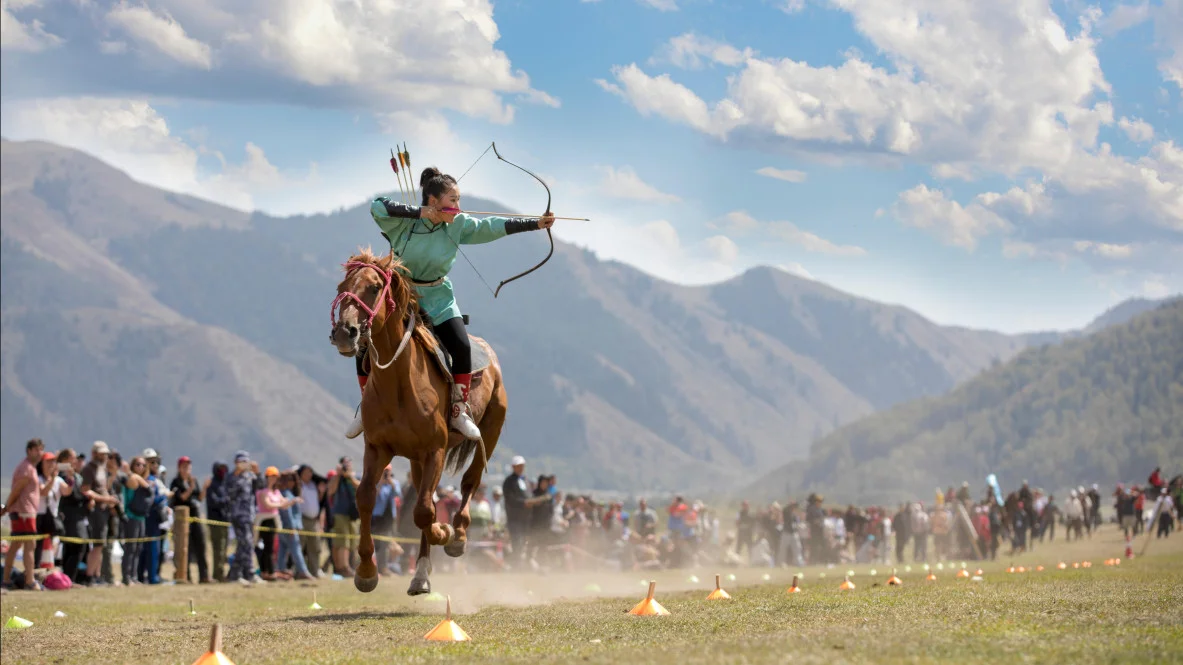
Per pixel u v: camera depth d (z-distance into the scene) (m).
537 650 6.95
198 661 6.66
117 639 9.08
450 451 11.27
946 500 39.75
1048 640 6.35
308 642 8.00
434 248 10.40
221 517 20.95
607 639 7.47
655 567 30.67
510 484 24.88
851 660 5.72
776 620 8.13
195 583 20.55
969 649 6.02
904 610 8.41
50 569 17.81
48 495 17.80
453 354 10.45
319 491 23.81
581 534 29.89
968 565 27.33
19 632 10.20
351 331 9.16
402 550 24.98
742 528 37.50
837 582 16.06
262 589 18.12
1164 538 42.16
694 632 7.63
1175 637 6.40
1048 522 52.19
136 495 20.09
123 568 19.86
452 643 7.57
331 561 23.97
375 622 9.45
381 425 9.95
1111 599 8.91
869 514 43.09
